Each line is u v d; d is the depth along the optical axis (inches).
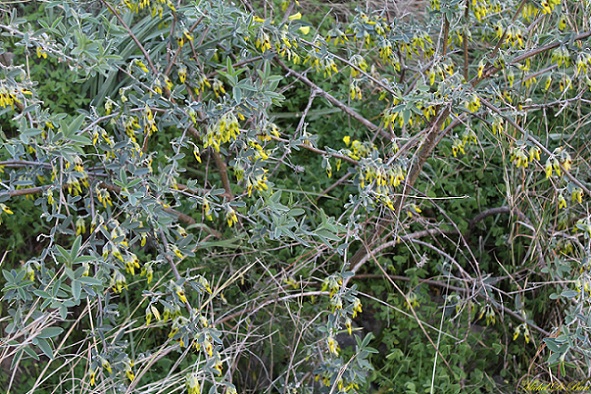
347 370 119.6
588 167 148.0
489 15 127.2
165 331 139.3
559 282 127.0
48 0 135.7
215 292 122.7
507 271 145.2
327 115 163.9
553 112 158.1
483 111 131.6
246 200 145.4
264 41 118.7
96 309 135.0
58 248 102.5
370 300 147.3
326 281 115.2
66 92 156.3
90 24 127.1
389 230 141.1
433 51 134.3
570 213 142.9
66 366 134.8
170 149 154.4
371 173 114.6
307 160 159.6
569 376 135.1
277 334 134.8
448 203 155.5
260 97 113.7
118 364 115.1
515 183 147.7
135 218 114.9
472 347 141.2
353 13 178.7
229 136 110.5
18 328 111.8
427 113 116.4
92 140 117.5
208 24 122.6
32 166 119.0
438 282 142.2
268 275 139.1
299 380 126.2
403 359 134.3
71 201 113.1
